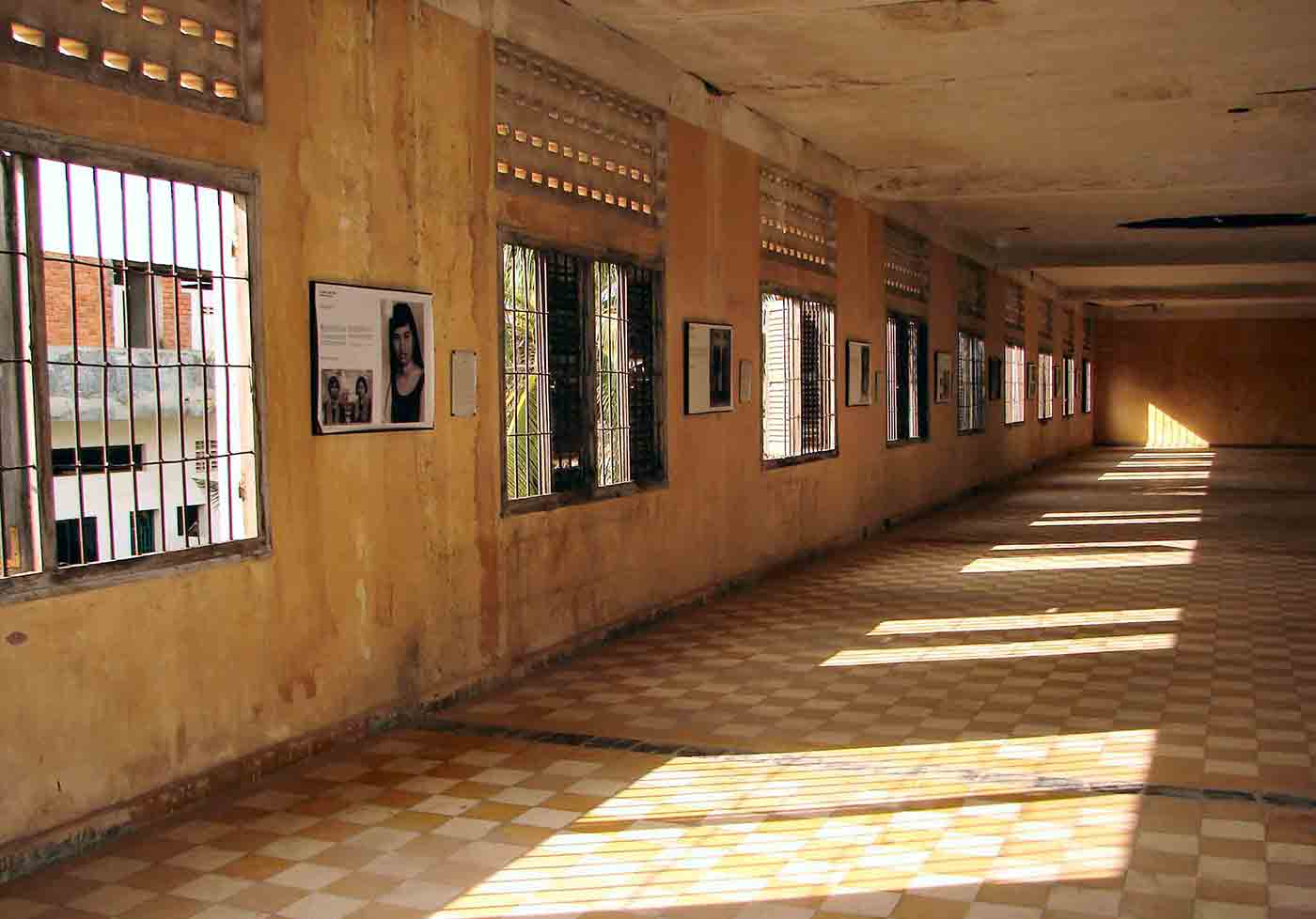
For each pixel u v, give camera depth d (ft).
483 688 23.59
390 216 20.98
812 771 18.56
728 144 34.53
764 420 38.32
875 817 16.48
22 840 14.67
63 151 15.05
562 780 18.24
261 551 18.28
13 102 14.46
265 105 18.22
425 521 22.02
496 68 23.90
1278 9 26.35
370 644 20.67
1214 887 13.94
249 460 18.22
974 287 65.51
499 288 24.13
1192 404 111.45
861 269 46.60
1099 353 114.11
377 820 16.53
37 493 14.88
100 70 15.60
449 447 22.68
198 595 17.19
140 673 16.28
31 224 14.75
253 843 15.71
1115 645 27.50
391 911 13.67
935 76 32.07
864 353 46.98
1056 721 21.20
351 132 19.99
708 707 22.44
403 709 21.42
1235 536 47.62
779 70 31.63
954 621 30.50
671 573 31.65
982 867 14.65
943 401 59.52
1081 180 44.29
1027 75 31.89
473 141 23.22
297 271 18.93
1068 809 16.66
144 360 27.55
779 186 38.75
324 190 19.45
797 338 40.81
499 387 24.18
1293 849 15.08
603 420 29.22
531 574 25.35
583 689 23.90
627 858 15.14
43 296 14.89
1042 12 26.55
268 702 18.52
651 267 30.30
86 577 15.43
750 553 36.65
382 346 20.67
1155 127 37.73
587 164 27.35
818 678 24.58
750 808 16.90
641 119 29.71
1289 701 22.35
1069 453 101.45
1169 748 19.47
